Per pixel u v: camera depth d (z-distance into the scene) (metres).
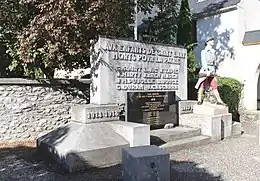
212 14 18.94
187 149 9.27
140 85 10.33
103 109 8.67
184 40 16.48
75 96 11.85
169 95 10.84
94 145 7.46
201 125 10.62
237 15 17.73
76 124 8.43
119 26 11.07
